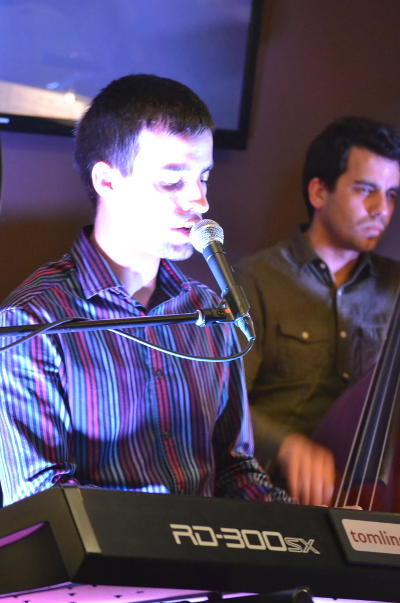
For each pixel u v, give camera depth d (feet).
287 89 9.77
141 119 6.48
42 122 8.79
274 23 9.71
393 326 8.54
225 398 7.13
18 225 8.89
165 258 6.91
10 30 8.66
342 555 4.61
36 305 6.44
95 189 6.79
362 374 9.37
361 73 10.00
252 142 9.68
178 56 9.26
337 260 9.43
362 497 8.13
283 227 9.75
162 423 6.63
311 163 9.52
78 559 4.07
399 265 9.59
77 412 6.38
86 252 6.79
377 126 9.38
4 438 6.19
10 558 4.33
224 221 9.61
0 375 6.22
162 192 6.49
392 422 8.25
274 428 8.93
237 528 4.45
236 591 4.39
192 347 6.87
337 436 8.57
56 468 6.10
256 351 9.23
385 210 9.43
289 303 9.33
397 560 4.68
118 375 6.51
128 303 6.73
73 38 8.87
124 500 4.29
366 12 9.98
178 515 4.36
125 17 9.04
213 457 6.91
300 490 8.50
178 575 4.25
